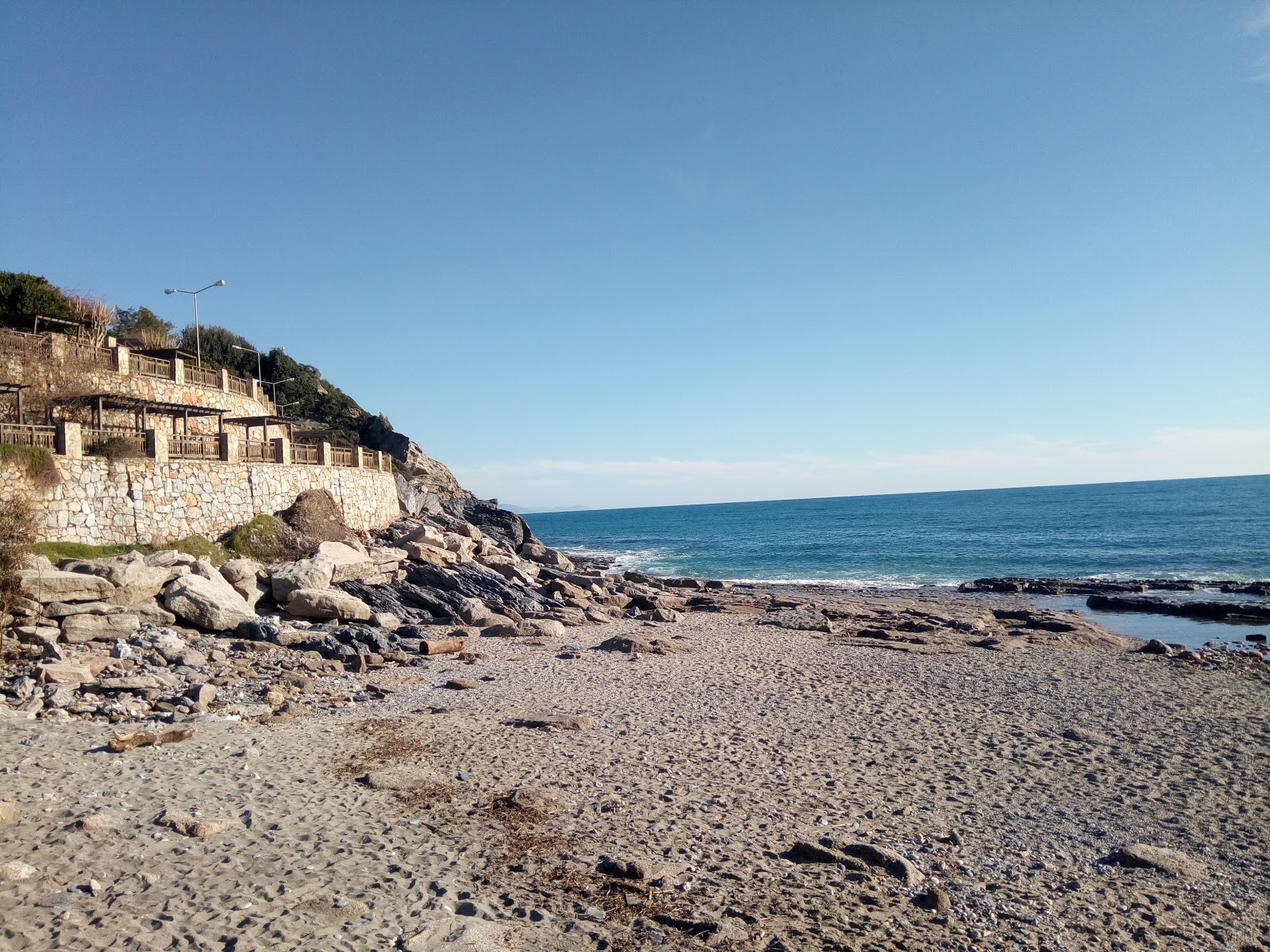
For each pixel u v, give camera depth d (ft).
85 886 29.37
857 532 380.58
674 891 31.17
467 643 93.40
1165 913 31.09
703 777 45.44
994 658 87.40
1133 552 224.94
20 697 56.03
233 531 105.29
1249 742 55.26
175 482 96.68
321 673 72.38
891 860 34.17
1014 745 54.03
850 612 125.49
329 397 237.25
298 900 28.99
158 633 75.00
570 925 28.04
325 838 35.14
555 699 64.54
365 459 148.46
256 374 226.79
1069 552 233.76
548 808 39.93
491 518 197.36
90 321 134.10
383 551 122.83
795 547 300.81
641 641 89.76
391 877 31.45
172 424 114.83
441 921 27.71
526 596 124.67
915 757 50.96
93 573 78.28
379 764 46.26
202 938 26.07
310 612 94.84
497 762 47.26
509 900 29.94
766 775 46.37
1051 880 33.83
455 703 62.69
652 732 54.85
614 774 45.47
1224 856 36.76
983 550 255.50
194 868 31.50
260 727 53.36
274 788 41.34
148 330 172.14
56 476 81.46
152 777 41.86
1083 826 40.04
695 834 37.19
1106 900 32.12
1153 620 123.54
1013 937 28.76
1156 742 55.16
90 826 34.53
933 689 71.00
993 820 40.50
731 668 79.77
